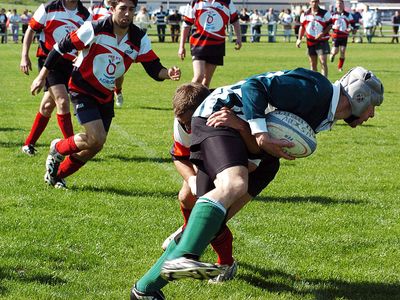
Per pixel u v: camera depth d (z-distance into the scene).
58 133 13.57
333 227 7.64
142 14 52.16
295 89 5.26
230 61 33.06
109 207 8.25
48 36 10.79
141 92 21.09
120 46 8.27
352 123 5.57
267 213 8.15
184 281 5.93
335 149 12.52
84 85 8.43
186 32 15.84
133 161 11.14
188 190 6.18
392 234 7.46
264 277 6.12
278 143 5.20
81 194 8.84
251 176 5.80
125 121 15.40
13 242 6.79
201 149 5.31
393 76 26.84
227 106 5.39
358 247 7.01
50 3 10.82
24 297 5.50
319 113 5.36
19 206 8.21
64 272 6.08
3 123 14.79
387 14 71.88
